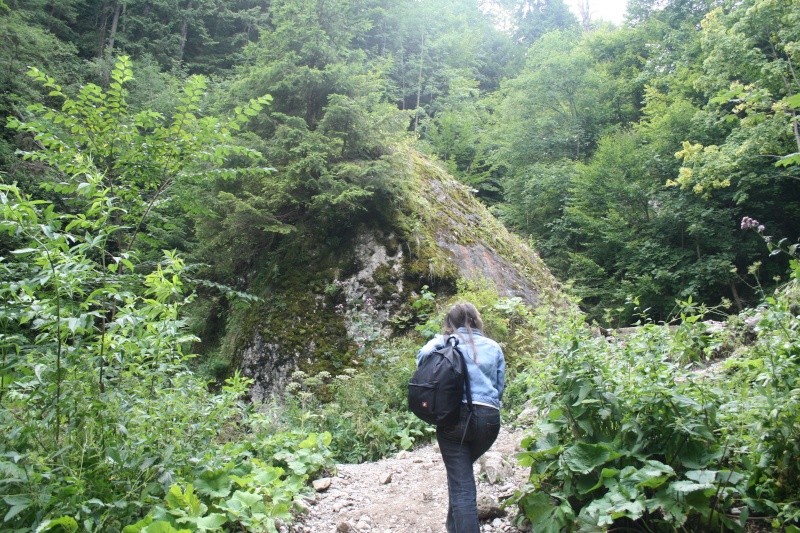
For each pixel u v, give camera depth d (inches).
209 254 385.7
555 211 743.7
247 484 132.6
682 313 139.0
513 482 149.9
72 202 194.9
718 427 112.2
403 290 344.5
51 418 111.8
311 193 368.8
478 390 112.7
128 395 129.6
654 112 692.7
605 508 103.1
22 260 141.2
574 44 1057.5
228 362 342.0
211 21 916.6
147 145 194.7
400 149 408.5
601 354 124.3
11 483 102.4
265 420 193.8
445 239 386.9
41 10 676.1
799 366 111.6
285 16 400.8
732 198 550.6
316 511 148.9
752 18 466.9
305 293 346.9
